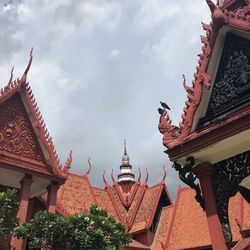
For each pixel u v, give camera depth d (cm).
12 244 1391
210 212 775
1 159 1516
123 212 3294
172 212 3144
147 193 3441
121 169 3819
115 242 1220
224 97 815
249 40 805
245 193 1040
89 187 3034
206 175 809
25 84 1677
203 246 2597
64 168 1703
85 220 1156
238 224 2234
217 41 852
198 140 784
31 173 1577
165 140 857
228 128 736
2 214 1134
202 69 855
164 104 911
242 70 795
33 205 1830
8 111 1625
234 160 790
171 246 2817
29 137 1645
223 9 857
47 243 1130
